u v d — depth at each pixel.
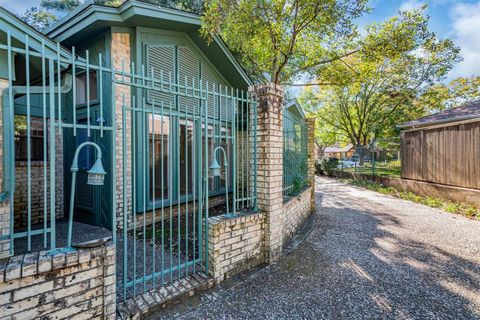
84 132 5.36
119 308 2.25
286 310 2.48
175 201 6.02
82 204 5.44
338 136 21.77
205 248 2.94
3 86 2.23
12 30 2.25
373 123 16.73
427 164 8.51
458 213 6.48
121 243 4.15
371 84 15.21
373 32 6.78
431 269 3.38
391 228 5.27
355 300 2.66
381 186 10.70
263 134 3.47
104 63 5.10
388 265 3.49
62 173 5.84
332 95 17.77
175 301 2.50
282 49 6.79
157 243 4.14
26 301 1.65
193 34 6.35
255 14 5.58
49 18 12.69
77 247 1.89
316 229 5.20
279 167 3.66
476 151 6.84
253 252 3.32
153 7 5.03
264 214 3.45
